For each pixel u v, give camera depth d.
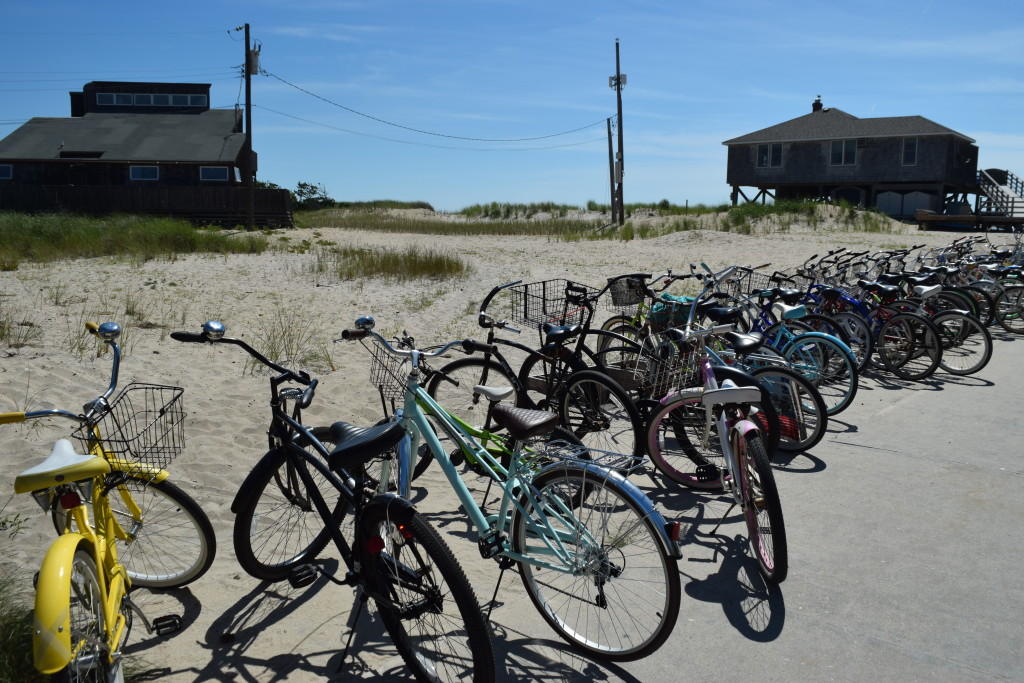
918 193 43.53
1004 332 11.48
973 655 3.54
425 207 53.03
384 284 14.65
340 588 4.12
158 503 4.08
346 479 3.49
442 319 11.35
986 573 4.25
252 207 30.34
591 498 3.51
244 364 8.00
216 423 6.22
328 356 8.47
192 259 17.16
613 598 3.76
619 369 5.93
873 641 3.65
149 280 13.30
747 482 4.24
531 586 3.71
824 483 5.50
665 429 5.47
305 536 4.43
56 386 6.64
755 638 3.68
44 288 11.66
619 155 35.34
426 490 5.34
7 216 20.53
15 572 3.98
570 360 5.75
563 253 22.62
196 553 4.00
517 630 3.74
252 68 29.92
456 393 5.97
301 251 19.73
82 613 2.90
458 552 4.48
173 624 3.61
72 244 17.27
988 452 6.12
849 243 24.05
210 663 3.45
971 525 4.82
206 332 3.73
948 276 11.38
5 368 6.91
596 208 44.22
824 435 6.57
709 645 3.62
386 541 3.29
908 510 5.04
